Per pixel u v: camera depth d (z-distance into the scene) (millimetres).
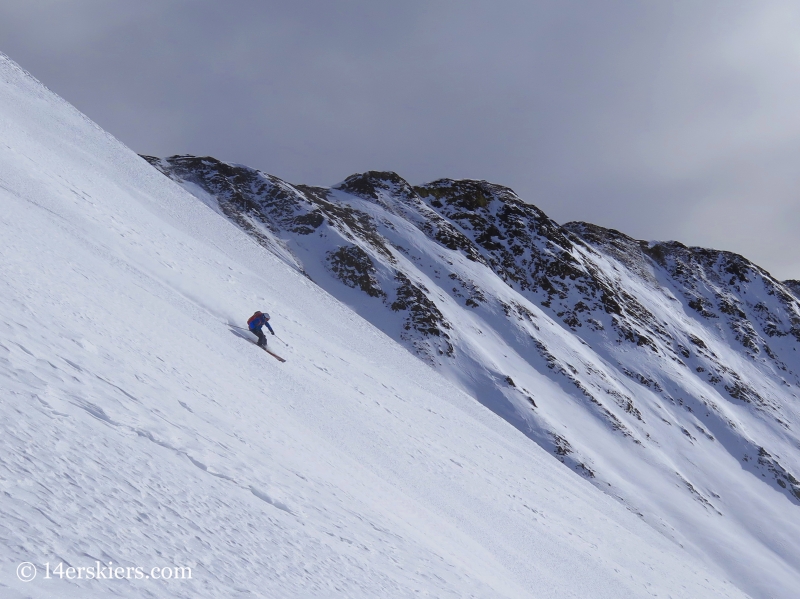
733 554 68500
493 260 132375
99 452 6512
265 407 15438
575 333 122500
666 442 97250
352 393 27812
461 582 11266
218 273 35281
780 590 64000
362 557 8883
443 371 82688
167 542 5660
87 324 11336
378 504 13555
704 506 80938
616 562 29766
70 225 22234
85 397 7703
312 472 12141
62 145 44281
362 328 52781
